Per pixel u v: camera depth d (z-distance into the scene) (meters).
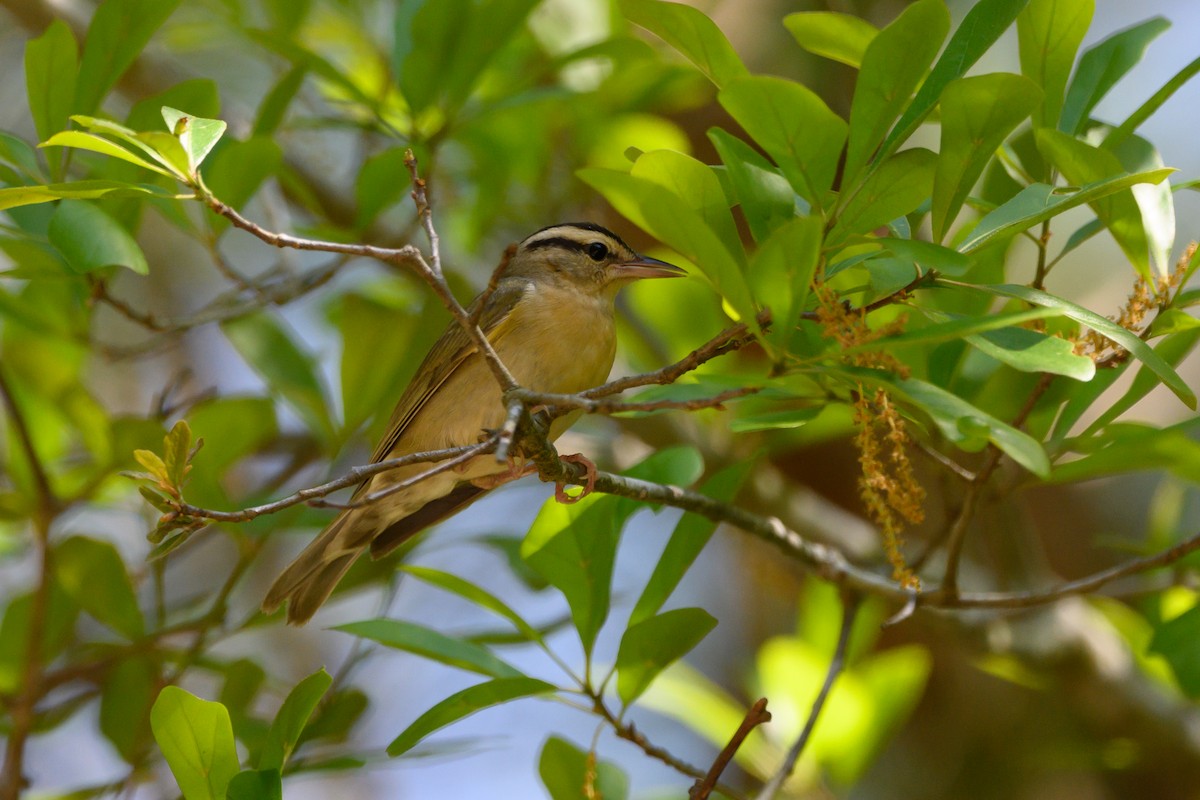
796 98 6.31
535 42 13.61
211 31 14.47
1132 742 12.59
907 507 6.99
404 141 11.30
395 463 6.83
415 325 11.86
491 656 8.20
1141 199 7.24
